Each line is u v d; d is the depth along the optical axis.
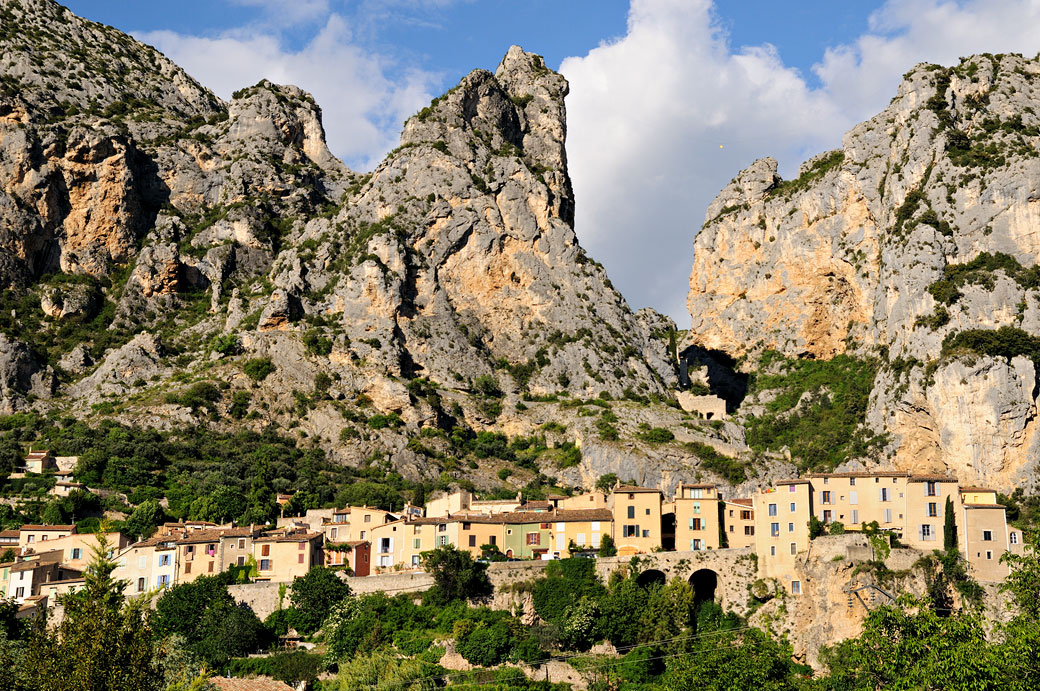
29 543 171.38
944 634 107.50
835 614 140.88
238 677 129.88
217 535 161.75
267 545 158.62
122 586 91.06
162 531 178.75
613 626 143.50
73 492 190.00
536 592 148.88
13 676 85.19
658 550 162.12
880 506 152.75
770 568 150.88
